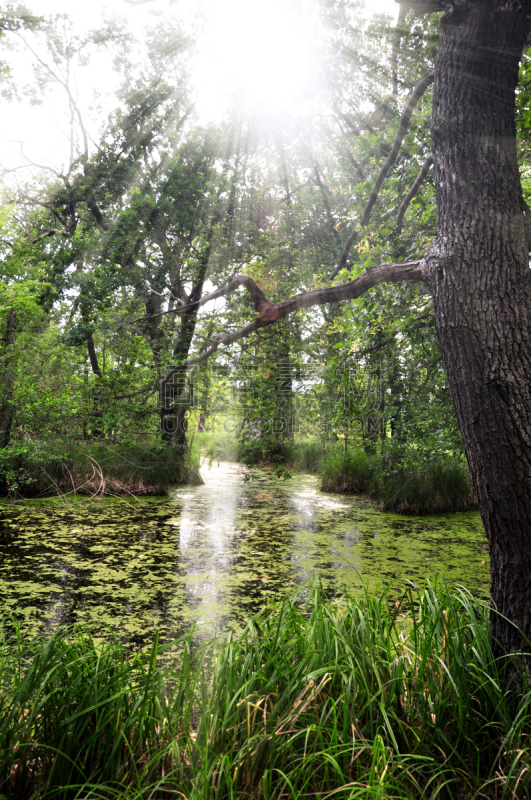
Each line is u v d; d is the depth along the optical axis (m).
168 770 1.84
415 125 4.79
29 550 5.64
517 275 2.14
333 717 1.87
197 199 9.80
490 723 1.92
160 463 9.83
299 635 2.26
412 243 4.19
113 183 10.63
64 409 8.29
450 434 6.25
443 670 2.16
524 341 2.10
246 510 8.17
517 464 2.03
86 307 9.33
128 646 3.32
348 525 7.15
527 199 4.03
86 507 7.95
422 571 5.04
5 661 2.28
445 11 2.29
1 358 7.73
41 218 11.88
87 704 1.89
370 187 5.13
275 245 9.66
